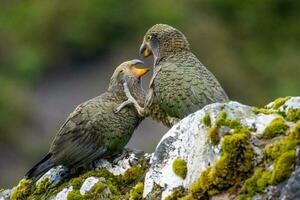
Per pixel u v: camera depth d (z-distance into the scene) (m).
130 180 11.38
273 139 9.77
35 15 39.19
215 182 9.75
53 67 37.69
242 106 10.16
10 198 12.21
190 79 12.19
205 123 10.13
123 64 12.92
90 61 37.69
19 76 37.41
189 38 37.50
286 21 41.91
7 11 40.16
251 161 9.68
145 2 38.59
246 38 40.12
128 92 12.59
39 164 12.14
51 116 33.41
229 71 36.25
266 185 9.45
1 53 38.31
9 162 31.39
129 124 12.39
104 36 38.12
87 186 11.26
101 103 12.43
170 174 10.28
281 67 38.66
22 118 32.81
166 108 12.21
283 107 10.22
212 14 39.75
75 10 38.62
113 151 12.30
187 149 10.26
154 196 10.31
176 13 38.41
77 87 35.94
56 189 11.82
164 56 12.91
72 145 12.16
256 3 41.41
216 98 12.07
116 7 38.38
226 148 9.75
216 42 37.84
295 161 9.34
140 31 38.34
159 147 10.50
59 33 38.41
